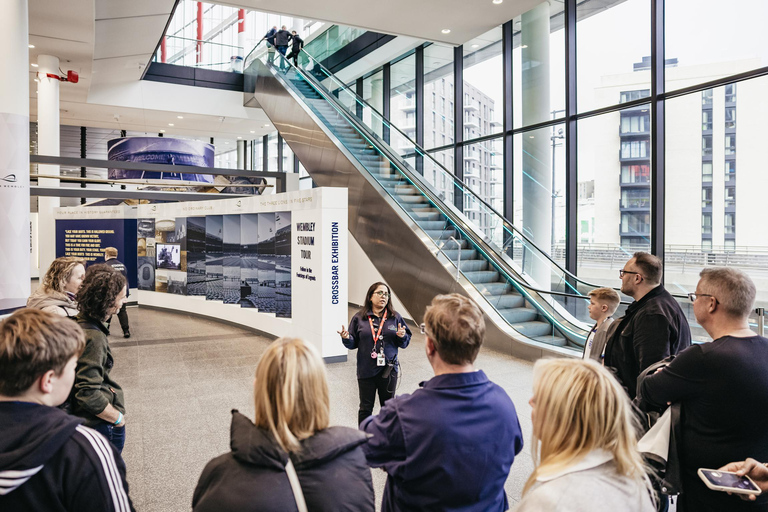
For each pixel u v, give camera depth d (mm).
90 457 1433
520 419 4824
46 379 1443
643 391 2195
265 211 9008
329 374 6621
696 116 7133
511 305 8398
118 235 12617
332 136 11352
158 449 4219
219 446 4285
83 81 13977
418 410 1665
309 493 1318
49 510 1369
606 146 8562
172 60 18203
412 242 8844
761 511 1804
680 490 2031
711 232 7055
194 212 11242
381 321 4191
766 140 6406
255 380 1434
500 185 10867
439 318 1743
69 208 12820
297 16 8672
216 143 24328
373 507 1438
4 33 5914
